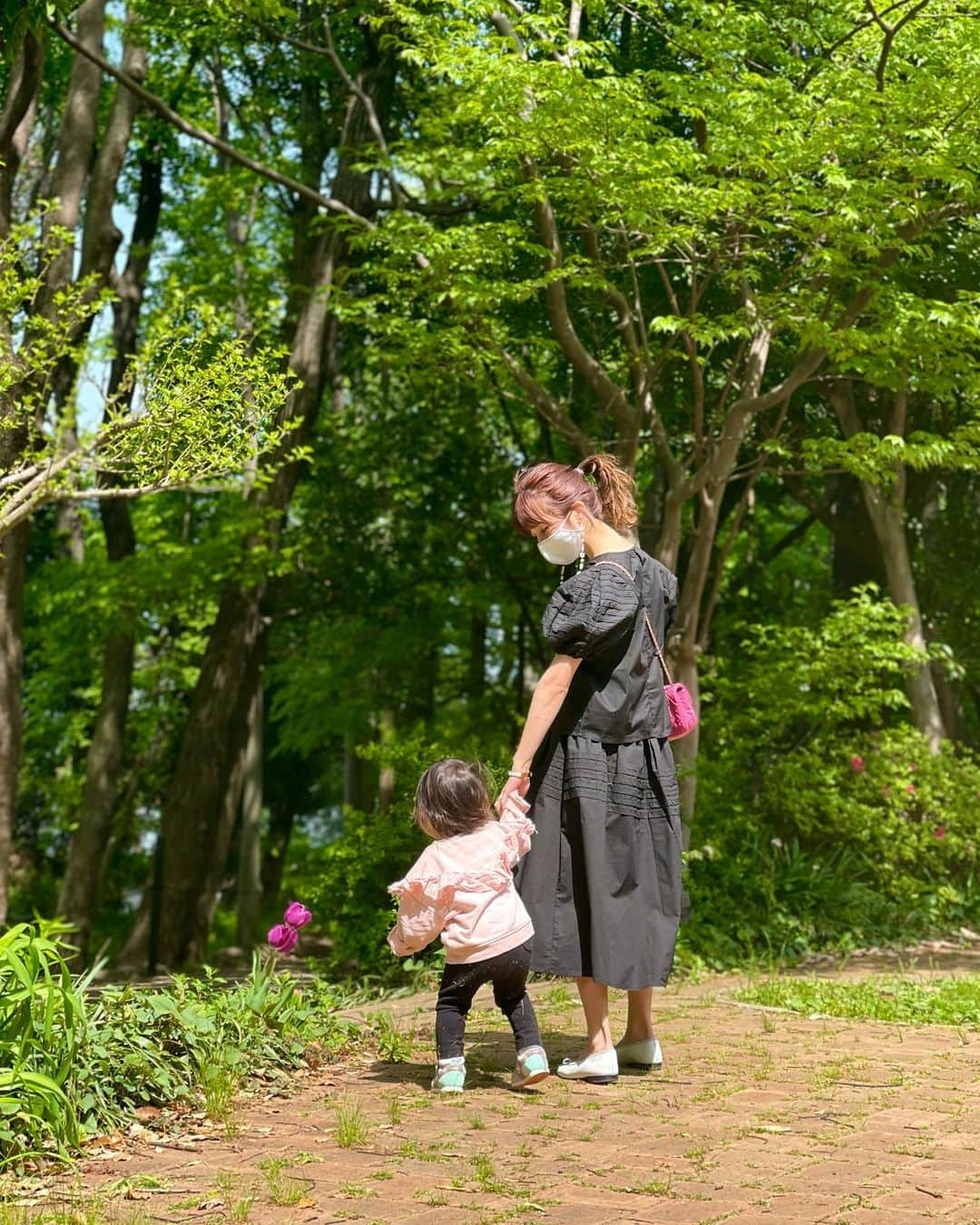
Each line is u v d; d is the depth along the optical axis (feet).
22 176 45.85
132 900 78.07
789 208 28.94
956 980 21.94
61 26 34.91
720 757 37.86
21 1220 8.89
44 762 69.46
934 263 37.14
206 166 57.47
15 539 37.99
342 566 53.31
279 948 15.70
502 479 52.85
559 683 13.12
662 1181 9.73
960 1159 10.39
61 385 36.70
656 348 38.37
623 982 13.03
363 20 33.14
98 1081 11.98
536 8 34.83
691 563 33.45
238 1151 10.95
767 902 30.14
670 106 31.30
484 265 34.71
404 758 29.19
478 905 13.08
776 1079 13.67
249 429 21.59
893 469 40.40
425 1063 14.78
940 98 28.17
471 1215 8.95
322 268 46.55
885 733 37.52
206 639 62.80
